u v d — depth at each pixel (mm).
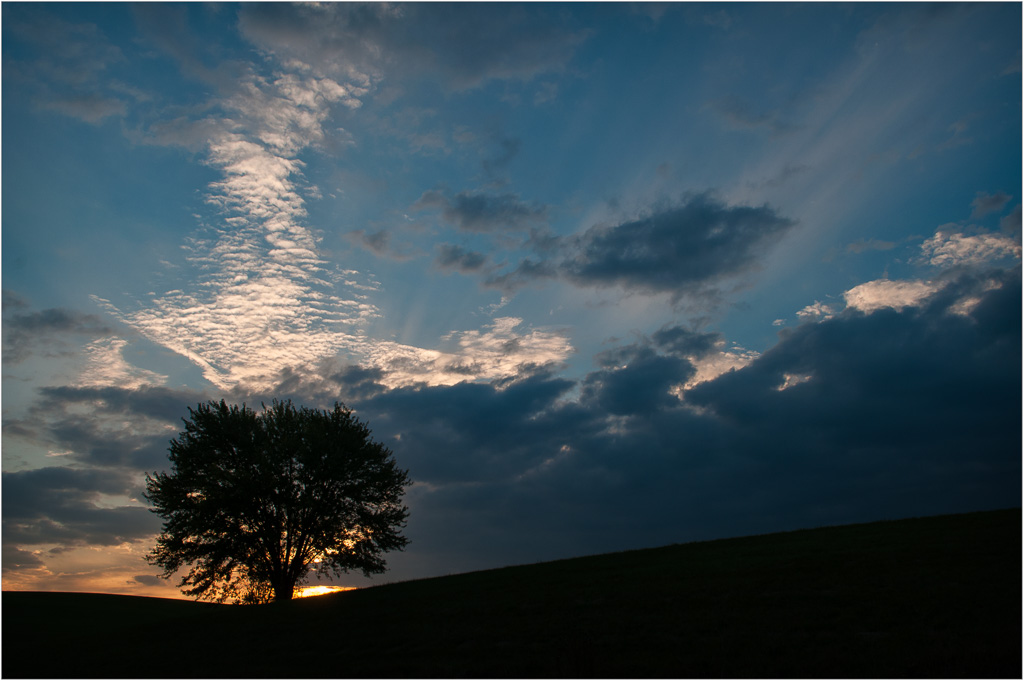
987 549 21938
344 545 39500
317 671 16469
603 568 29500
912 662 12734
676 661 14375
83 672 18484
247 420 39594
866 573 20703
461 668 15438
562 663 15055
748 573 23328
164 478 37812
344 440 40656
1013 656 12414
